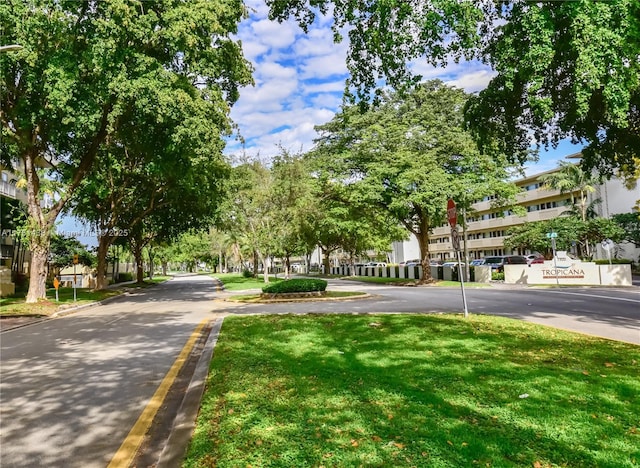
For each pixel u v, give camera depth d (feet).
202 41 61.77
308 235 159.63
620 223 132.67
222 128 68.49
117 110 59.82
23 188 109.50
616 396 15.57
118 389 20.84
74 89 54.44
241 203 102.42
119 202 94.94
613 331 31.73
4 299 77.15
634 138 37.70
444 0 25.80
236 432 13.20
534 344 24.89
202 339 34.32
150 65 56.75
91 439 14.99
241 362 22.47
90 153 69.05
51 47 56.29
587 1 24.38
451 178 90.79
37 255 66.64
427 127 97.86
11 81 61.31
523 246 162.91
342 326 33.24
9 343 35.14
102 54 53.16
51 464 13.10
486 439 12.17
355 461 11.05
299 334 30.35
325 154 107.76
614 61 24.48
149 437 15.15
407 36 30.50
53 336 38.14
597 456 11.13
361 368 20.15
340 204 109.81
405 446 11.86
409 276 130.62
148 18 55.11
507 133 42.06
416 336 27.73
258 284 117.70
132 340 34.45
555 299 58.18
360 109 37.06
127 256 232.53
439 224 105.91
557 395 15.67
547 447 11.65
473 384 17.16
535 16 25.86
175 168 70.49
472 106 41.32
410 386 17.07
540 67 26.50
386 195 96.07
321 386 17.57
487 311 45.19
